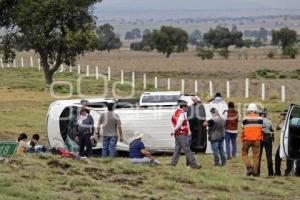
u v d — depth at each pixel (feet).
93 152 158.61
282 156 130.93
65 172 112.27
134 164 129.49
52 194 92.32
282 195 111.34
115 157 153.69
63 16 325.01
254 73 522.06
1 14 199.00
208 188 112.88
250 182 122.72
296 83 413.18
